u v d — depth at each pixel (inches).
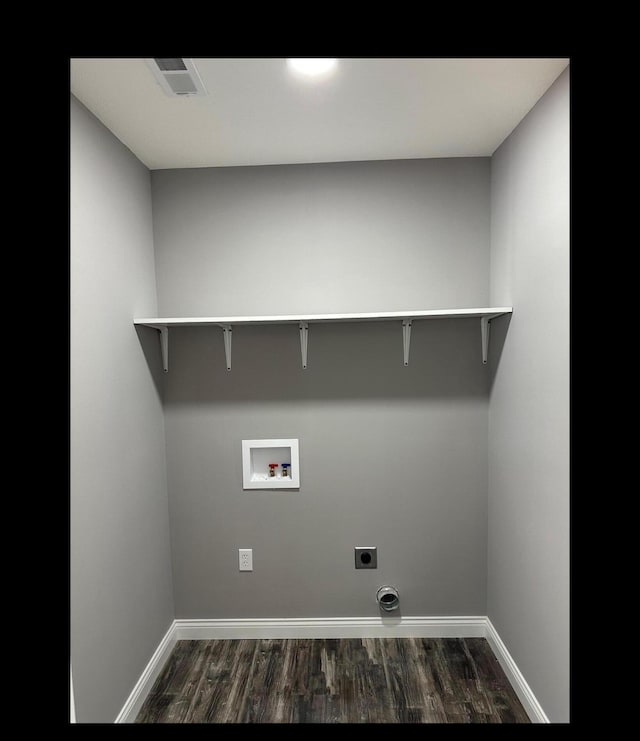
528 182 72.9
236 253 94.2
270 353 95.7
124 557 75.1
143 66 56.8
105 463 69.5
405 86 63.7
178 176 93.3
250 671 86.4
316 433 96.2
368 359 95.3
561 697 63.1
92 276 67.4
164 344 94.1
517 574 78.7
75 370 61.8
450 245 93.0
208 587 97.3
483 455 95.3
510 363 81.7
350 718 73.9
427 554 96.4
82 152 65.2
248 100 66.1
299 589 97.3
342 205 93.1
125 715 72.8
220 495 96.7
